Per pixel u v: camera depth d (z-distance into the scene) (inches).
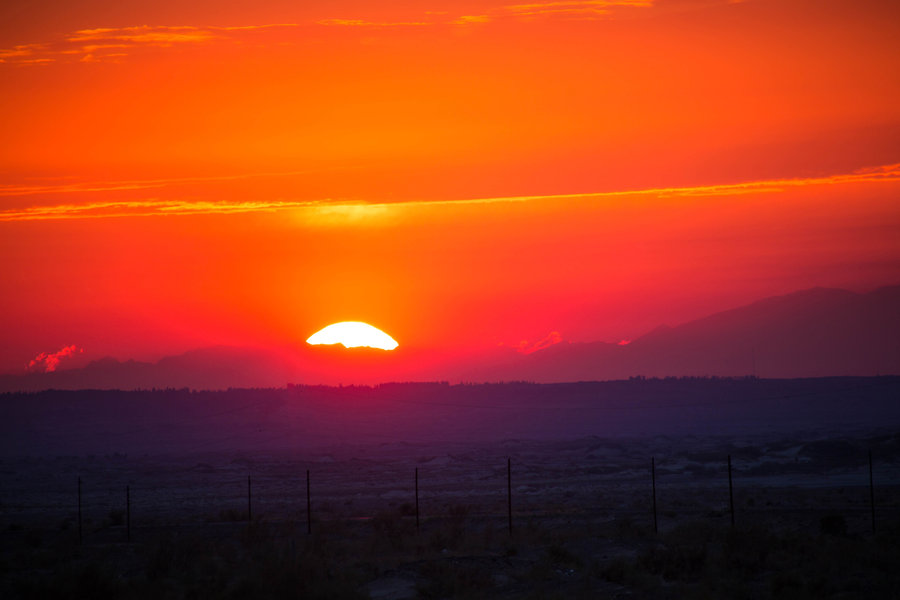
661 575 4936.0
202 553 5693.9
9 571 5698.8
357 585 4586.6
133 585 4648.1
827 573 4815.5
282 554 5167.3
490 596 4436.5
